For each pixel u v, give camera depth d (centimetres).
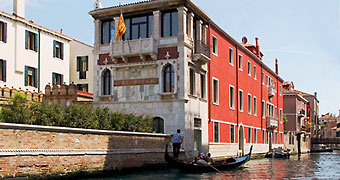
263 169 2488
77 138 1569
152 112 2320
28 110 1631
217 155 2711
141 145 1938
